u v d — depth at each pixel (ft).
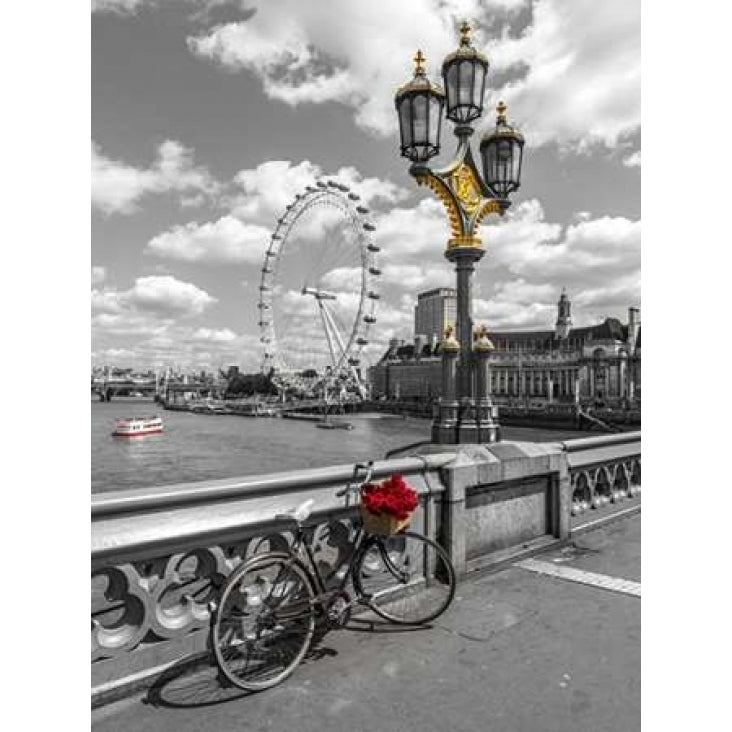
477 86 19.01
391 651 12.53
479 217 19.63
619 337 464.24
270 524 12.27
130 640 10.66
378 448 280.31
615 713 10.36
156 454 257.55
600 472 24.99
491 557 17.90
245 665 11.68
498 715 10.30
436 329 529.04
